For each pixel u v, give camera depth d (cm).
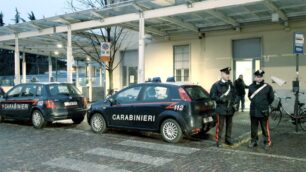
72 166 672
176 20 1475
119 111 999
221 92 835
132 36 1944
